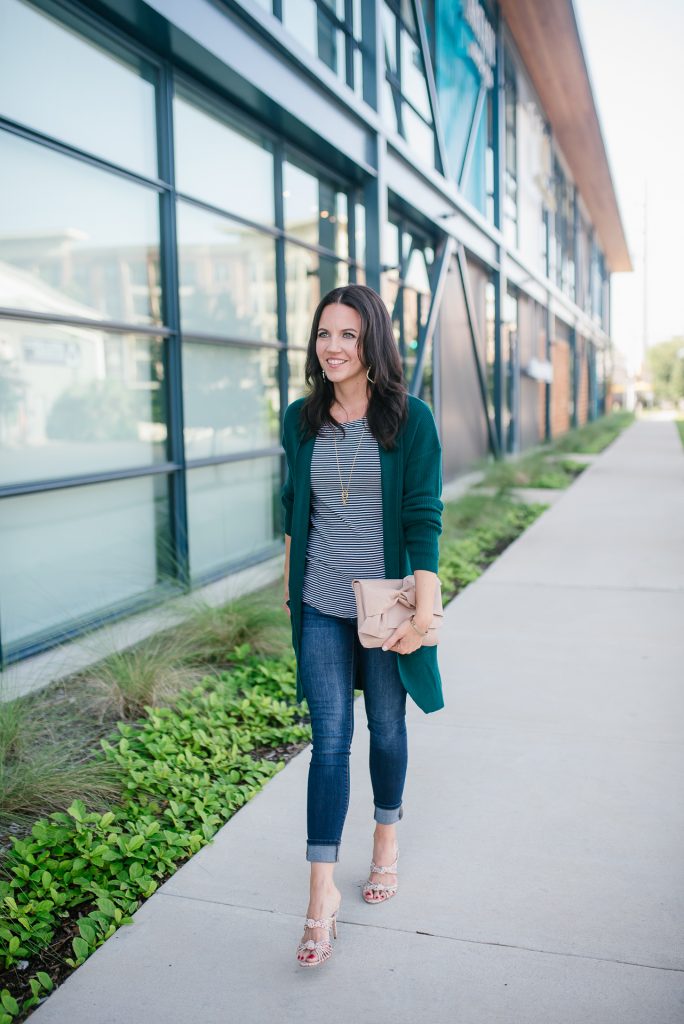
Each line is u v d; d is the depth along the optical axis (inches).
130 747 143.8
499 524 377.4
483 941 92.1
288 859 109.7
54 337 199.6
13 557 189.5
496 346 629.6
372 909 98.3
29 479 193.8
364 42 346.3
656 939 92.0
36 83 189.2
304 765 138.9
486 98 602.2
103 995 84.7
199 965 89.3
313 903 88.3
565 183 1061.8
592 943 91.4
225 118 268.5
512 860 108.0
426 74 438.9
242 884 104.2
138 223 227.8
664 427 1343.5
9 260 184.1
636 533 354.0
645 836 113.5
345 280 368.5
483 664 187.6
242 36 243.1
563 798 124.6
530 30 648.4
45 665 171.9
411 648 91.4
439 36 471.2
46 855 108.7
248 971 88.2
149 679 164.7
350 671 96.3
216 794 129.3
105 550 220.5
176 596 225.6
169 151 234.5
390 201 402.3
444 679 177.9
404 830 116.1
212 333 266.1
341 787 91.0
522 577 276.2
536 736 147.5
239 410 285.6
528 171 764.6
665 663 186.2
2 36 179.0
